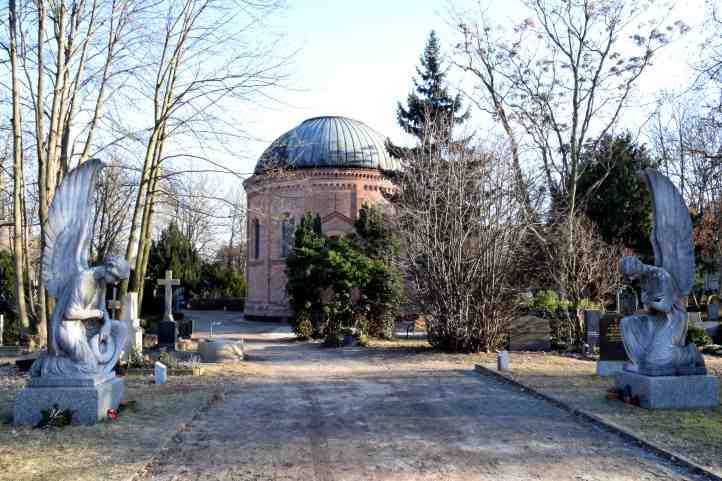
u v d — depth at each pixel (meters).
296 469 7.35
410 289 23.91
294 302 29.05
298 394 12.66
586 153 29.39
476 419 10.11
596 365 15.60
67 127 19.28
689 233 11.07
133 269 26.05
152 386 13.41
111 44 20.03
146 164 20.64
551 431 9.23
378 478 7.01
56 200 10.05
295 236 29.94
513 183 20.02
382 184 42.56
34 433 8.78
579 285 23.03
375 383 14.16
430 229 20.12
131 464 7.39
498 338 20.16
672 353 10.70
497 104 27.56
